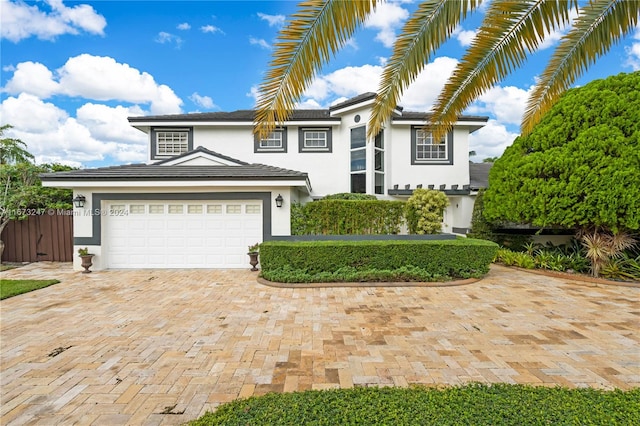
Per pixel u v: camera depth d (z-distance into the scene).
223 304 7.25
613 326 5.82
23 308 6.96
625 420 2.58
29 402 3.55
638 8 3.43
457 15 3.29
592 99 9.66
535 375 4.08
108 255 11.14
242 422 2.63
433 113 4.87
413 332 5.55
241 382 3.95
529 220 11.02
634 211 8.71
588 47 3.92
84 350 4.87
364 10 2.89
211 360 4.53
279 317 6.36
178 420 3.24
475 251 9.49
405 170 15.78
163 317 6.38
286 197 11.16
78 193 10.91
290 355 4.68
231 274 10.37
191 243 11.24
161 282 9.32
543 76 4.54
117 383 3.94
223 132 15.78
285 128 15.84
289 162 15.84
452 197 15.99
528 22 3.54
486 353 4.71
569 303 7.29
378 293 8.16
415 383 3.88
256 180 10.80
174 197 11.12
